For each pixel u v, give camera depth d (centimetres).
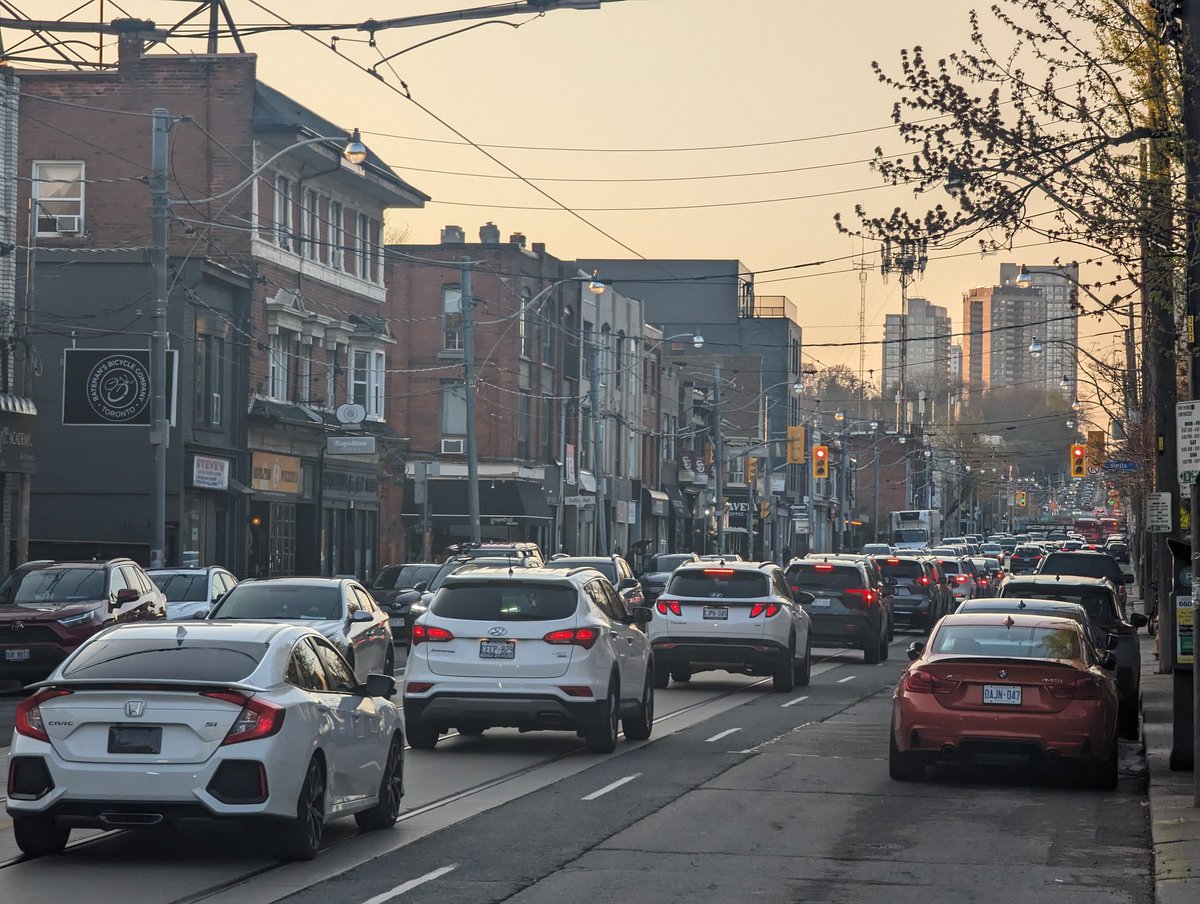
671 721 3394
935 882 1686
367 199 8756
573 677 2711
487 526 10506
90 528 6900
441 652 2742
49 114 7444
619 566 5941
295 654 1811
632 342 13225
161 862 1748
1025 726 2391
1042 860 1827
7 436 5662
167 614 4300
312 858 1764
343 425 8244
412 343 10612
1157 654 5200
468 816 2109
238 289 7319
